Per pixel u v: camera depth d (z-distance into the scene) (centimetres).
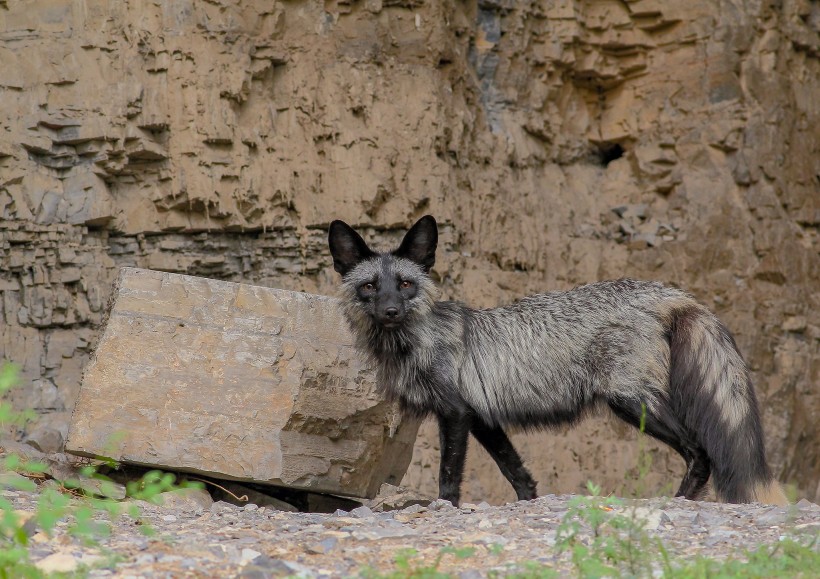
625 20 1870
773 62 1867
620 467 1678
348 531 734
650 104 1889
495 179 1753
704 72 1855
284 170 1599
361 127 1638
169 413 999
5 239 1486
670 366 1008
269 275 1609
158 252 1574
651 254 1812
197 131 1552
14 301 1496
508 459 1055
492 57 1823
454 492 984
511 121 1828
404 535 719
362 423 1071
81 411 985
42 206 1504
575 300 1032
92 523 683
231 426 1008
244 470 1002
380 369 1023
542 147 1875
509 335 1021
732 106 1839
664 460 1702
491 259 1714
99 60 1530
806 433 1814
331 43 1656
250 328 1045
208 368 1021
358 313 1021
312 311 1072
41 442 1348
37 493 912
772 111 1848
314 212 1602
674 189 1859
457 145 1698
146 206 1563
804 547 636
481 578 600
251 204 1579
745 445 983
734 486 973
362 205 1606
